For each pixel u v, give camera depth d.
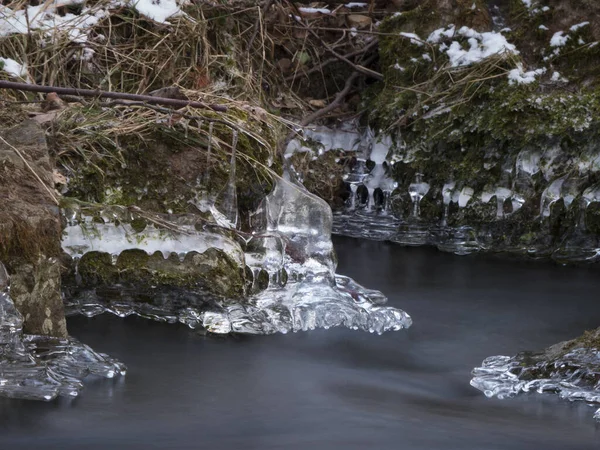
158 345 3.95
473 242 6.10
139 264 4.30
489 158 6.10
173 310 4.34
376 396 3.40
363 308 4.53
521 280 5.33
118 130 4.71
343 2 7.27
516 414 3.24
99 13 5.82
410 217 6.40
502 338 4.26
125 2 5.87
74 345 3.68
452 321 4.52
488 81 6.17
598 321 4.55
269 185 4.89
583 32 6.22
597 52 6.12
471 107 6.18
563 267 5.68
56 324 3.68
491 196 6.08
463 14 6.49
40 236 3.66
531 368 3.67
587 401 3.40
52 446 2.74
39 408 3.10
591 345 3.68
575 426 3.12
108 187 4.61
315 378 3.61
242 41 6.71
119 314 4.35
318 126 6.82
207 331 4.18
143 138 4.69
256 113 5.26
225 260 4.39
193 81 5.81
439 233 6.27
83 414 3.06
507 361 3.83
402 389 3.51
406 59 6.64
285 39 7.07
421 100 6.40
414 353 4.03
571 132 5.85
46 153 4.11
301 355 3.92
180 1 6.09
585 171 5.88
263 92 6.53
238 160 4.82
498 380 3.62
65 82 5.55
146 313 4.36
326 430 2.96
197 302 4.34
